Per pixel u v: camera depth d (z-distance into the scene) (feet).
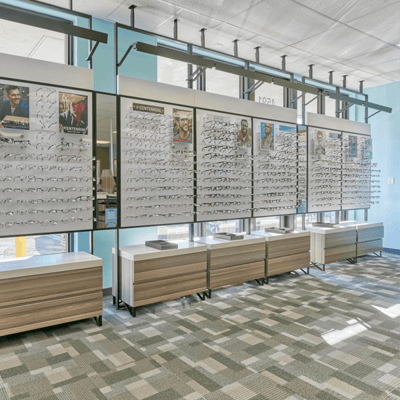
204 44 14.99
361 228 20.22
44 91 10.39
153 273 11.71
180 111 13.34
